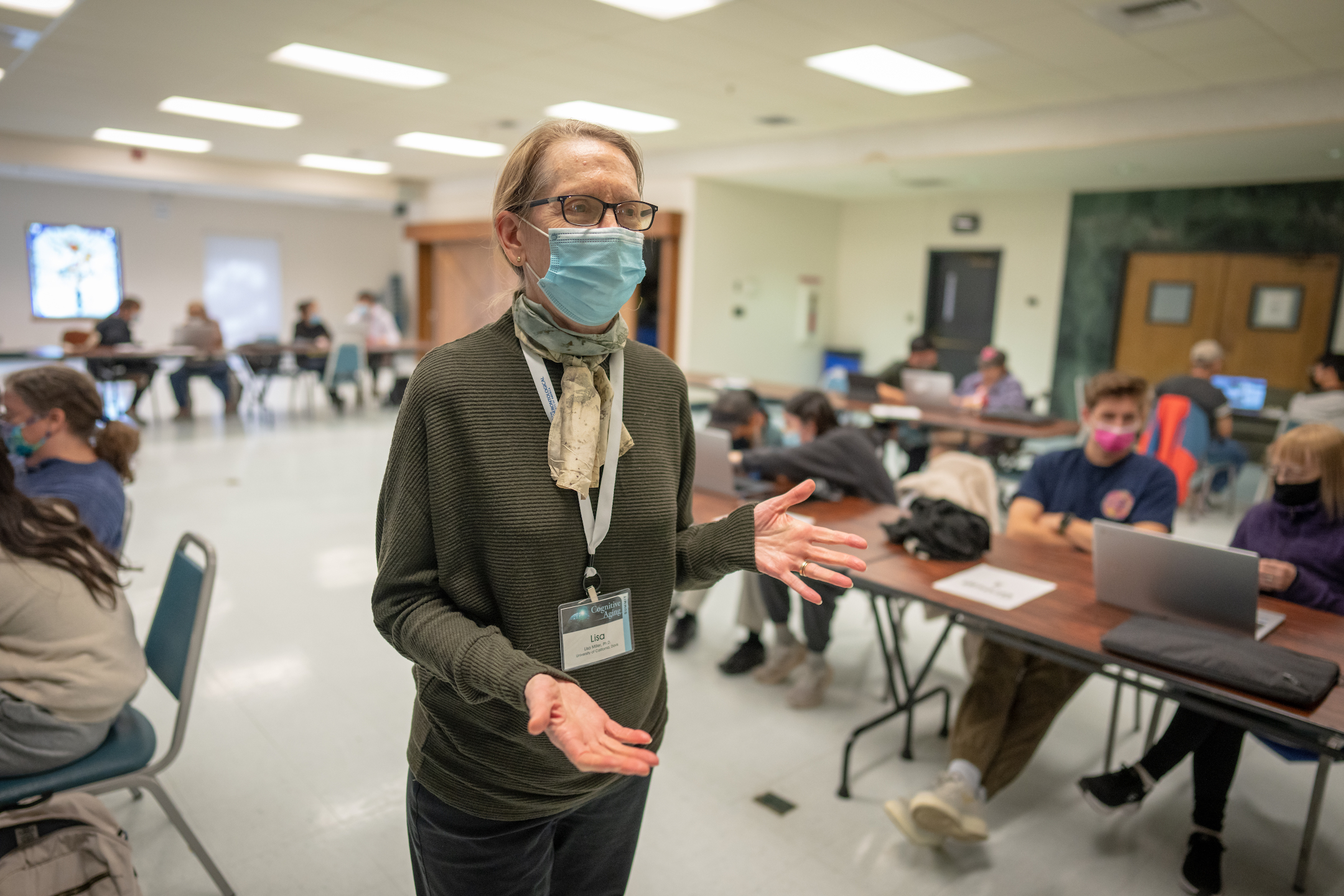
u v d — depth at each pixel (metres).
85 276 11.78
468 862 1.04
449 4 4.08
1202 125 5.31
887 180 8.35
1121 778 2.00
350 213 14.27
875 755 2.52
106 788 1.64
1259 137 5.36
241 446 6.85
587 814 1.13
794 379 10.58
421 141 8.39
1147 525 2.45
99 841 1.40
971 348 9.85
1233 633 1.81
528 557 0.91
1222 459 5.55
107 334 7.77
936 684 3.00
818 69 5.12
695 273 8.91
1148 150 5.99
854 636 3.44
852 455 3.06
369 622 3.38
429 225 11.80
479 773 0.99
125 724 1.76
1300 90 4.91
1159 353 8.39
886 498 3.10
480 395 0.91
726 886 1.93
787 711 2.78
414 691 2.82
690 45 4.68
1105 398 2.52
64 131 8.38
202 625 1.73
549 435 0.93
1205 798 1.99
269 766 2.36
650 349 1.09
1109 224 8.55
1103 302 8.68
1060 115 5.96
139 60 5.35
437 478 0.91
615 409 0.98
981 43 4.46
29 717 1.52
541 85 5.75
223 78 5.83
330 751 2.45
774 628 3.17
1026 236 9.16
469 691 0.85
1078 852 2.08
